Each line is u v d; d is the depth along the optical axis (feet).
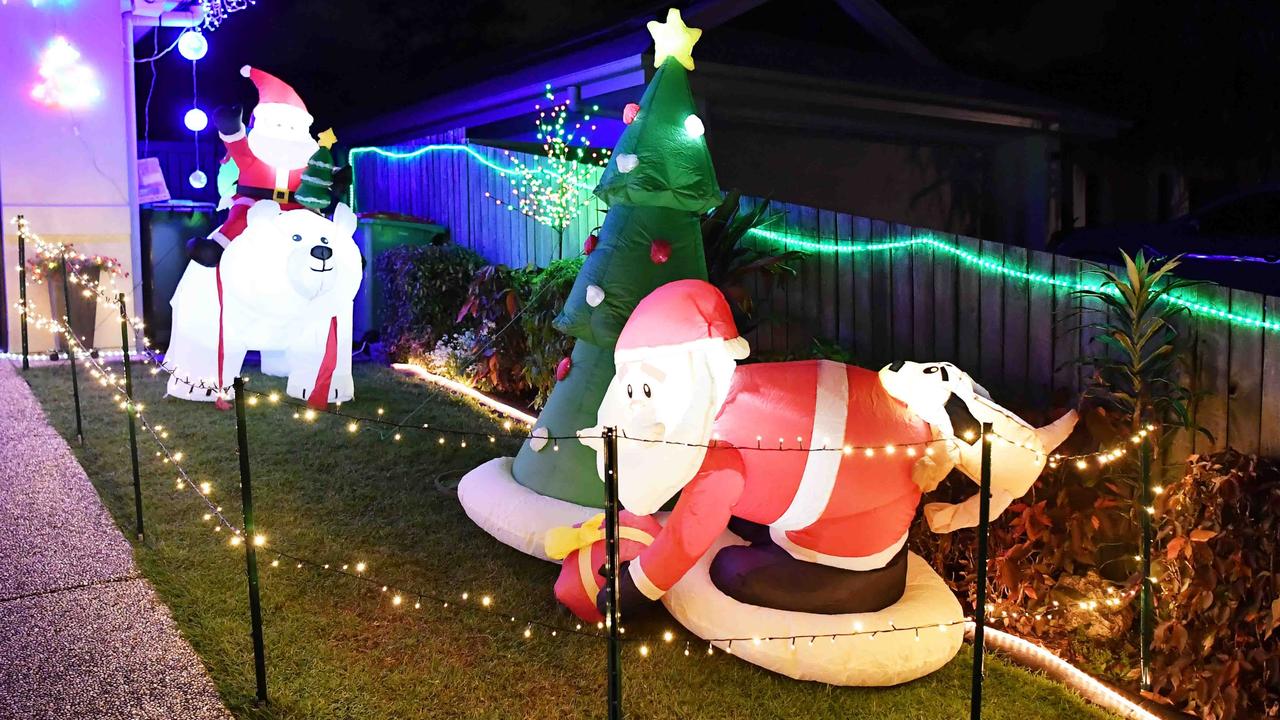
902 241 20.25
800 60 39.19
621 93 37.81
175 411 26.91
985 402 12.64
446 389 31.86
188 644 13.41
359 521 18.69
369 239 40.09
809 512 12.44
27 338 31.40
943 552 15.96
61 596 14.75
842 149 41.45
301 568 16.21
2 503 18.52
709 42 38.96
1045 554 14.99
